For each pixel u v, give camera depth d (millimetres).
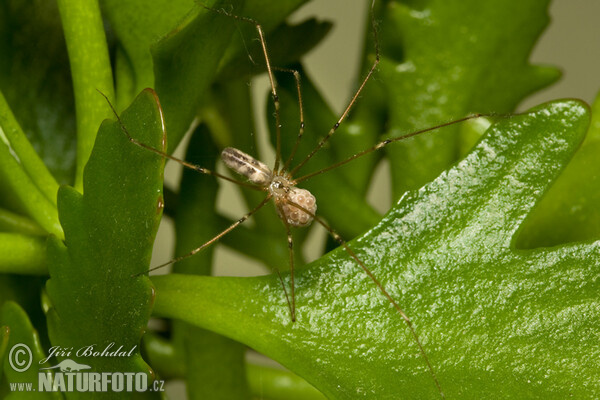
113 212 167
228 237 193
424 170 187
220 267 230
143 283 165
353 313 169
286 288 170
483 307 168
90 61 175
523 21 187
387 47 191
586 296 167
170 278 171
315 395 191
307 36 188
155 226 165
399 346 168
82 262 168
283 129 193
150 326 194
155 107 165
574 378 166
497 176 169
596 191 181
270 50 186
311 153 190
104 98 175
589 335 167
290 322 169
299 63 194
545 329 167
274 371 191
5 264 174
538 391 166
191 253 183
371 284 169
